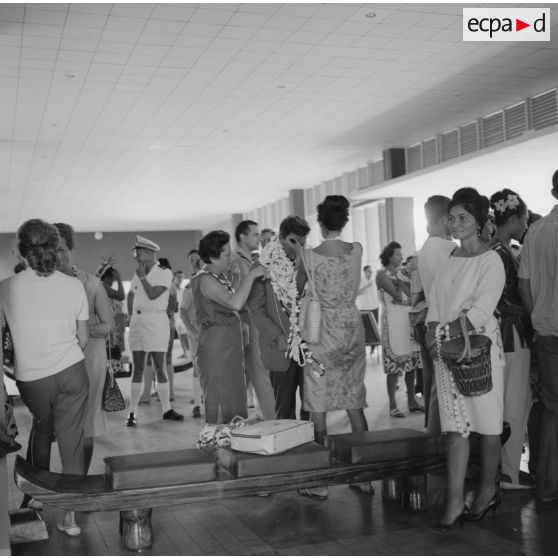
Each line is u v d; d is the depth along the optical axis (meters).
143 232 33.81
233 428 4.22
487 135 14.04
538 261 3.84
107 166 17.33
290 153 16.73
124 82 10.45
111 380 4.21
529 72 11.03
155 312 6.99
